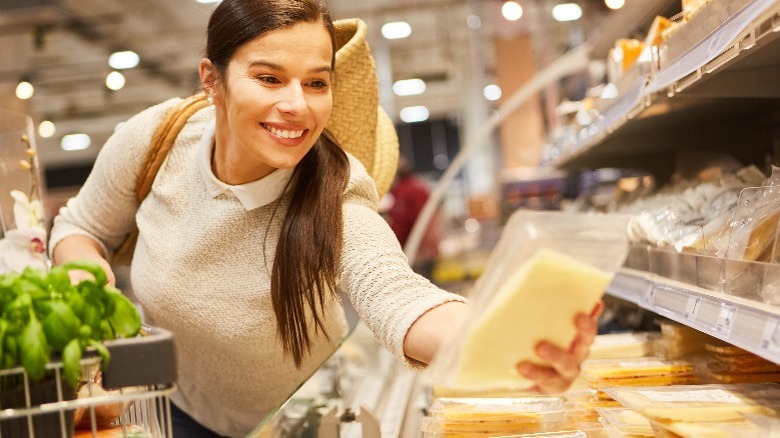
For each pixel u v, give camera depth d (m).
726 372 1.54
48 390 0.99
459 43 14.02
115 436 1.18
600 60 3.94
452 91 19.08
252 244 1.58
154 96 15.70
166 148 1.75
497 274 0.88
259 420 1.86
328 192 1.43
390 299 1.20
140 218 1.78
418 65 16.28
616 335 2.11
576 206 4.00
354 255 1.33
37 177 1.50
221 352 1.71
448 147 22.58
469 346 0.89
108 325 1.01
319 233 1.39
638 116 2.31
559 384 0.92
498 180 7.99
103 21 10.55
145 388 1.22
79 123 17.62
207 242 1.60
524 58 8.55
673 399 1.33
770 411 1.24
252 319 1.62
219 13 1.38
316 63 1.33
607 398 1.65
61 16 9.79
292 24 1.32
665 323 1.91
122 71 13.36
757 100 2.12
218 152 1.58
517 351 0.90
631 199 3.12
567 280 0.86
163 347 0.98
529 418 1.55
